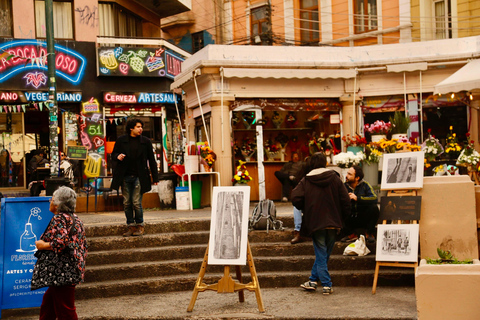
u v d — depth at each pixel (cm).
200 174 1259
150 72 1775
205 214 1020
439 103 1263
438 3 1786
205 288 630
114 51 1744
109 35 1869
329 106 1293
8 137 1691
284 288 733
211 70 1211
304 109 1280
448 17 1747
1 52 1639
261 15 2242
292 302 653
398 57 1283
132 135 830
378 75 1285
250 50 1251
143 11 2062
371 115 1312
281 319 587
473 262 514
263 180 1283
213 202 657
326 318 577
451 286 489
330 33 1997
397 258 669
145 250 786
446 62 1233
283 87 1260
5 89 1636
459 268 492
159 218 932
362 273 730
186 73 1320
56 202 544
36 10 1747
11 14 1719
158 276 757
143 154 830
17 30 1709
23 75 1656
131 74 1756
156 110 1814
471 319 483
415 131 1270
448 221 672
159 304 668
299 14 2095
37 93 1666
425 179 696
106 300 698
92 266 756
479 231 679
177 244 825
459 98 1237
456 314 487
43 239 530
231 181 1233
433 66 1245
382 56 1291
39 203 664
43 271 525
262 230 841
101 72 1728
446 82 977
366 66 1269
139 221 829
